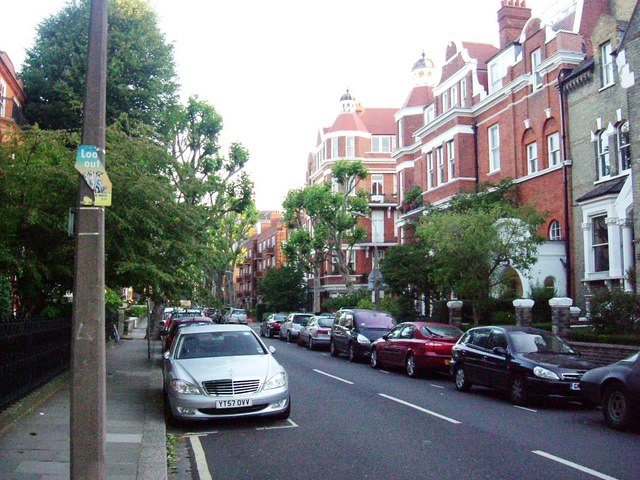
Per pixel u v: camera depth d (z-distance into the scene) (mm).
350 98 65125
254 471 7637
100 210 5906
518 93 29719
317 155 67625
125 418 10773
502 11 32688
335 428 10211
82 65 26672
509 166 30203
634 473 7340
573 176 25875
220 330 12211
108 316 30000
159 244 14453
